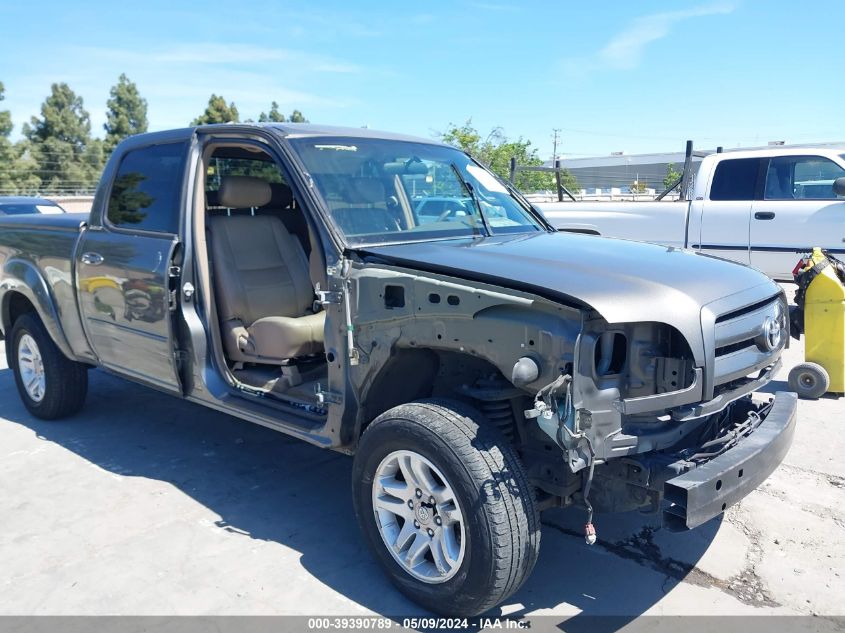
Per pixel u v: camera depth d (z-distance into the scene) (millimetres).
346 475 4535
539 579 3348
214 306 4121
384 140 4277
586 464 2596
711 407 2807
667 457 2832
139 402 6016
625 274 2910
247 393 3955
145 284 4141
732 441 3045
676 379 2711
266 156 4840
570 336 2561
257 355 4098
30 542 3654
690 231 9719
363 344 3184
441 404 2969
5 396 6246
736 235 9359
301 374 4156
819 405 5742
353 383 3264
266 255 4492
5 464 4684
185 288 4004
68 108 52281
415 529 3041
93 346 4766
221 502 4129
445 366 3305
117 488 4312
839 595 3193
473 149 28219
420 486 2984
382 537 3145
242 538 3705
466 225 3996
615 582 3316
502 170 27125
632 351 2711
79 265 4680
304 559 3496
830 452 4773
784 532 3754
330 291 3312
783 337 3420
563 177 23250
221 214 4609
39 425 5449
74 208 33312
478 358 3125
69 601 3135
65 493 4238
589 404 2582
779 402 3443
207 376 4051
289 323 3936
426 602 3002
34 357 5449
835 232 8625
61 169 49500
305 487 4348
